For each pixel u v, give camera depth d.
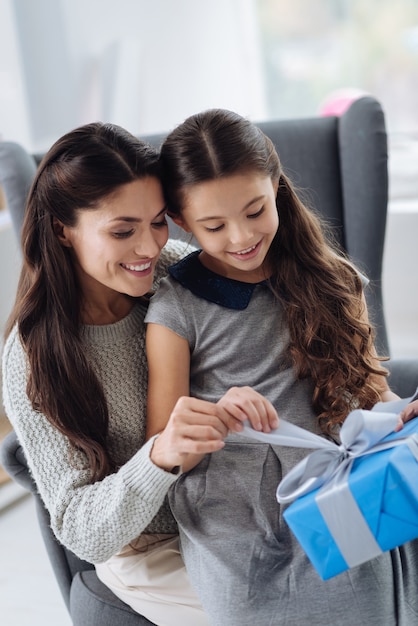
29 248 1.25
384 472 0.97
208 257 1.30
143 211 1.17
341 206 1.89
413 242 2.74
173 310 1.26
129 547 1.31
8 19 2.98
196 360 1.27
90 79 3.22
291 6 3.33
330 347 1.27
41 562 2.09
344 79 3.35
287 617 1.09
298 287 1.28
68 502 1.20
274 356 1.26
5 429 2.35
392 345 2.87
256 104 3.45
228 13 3.38
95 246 1.18
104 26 3.21
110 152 1.16
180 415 1.07
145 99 3.24
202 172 1.16
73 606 1.36
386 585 1.10
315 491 1.03
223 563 1.12
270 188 1.20
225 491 1.19
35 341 1.24
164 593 1.25
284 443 1.07
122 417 1.29
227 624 1.11
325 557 1.00
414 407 1.14
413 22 3.21
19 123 3.04
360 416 1.03
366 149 1.83
